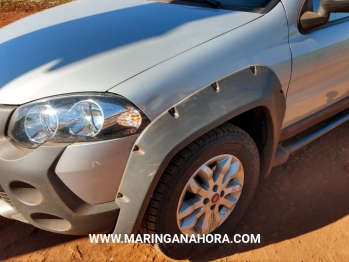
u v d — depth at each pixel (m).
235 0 2.47
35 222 1.82
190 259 2.27
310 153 3.29
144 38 2.03
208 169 1.95
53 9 2.85
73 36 2.16
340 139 3.49
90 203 1.73
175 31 2.09
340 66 2.64
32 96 1.72
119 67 1.78
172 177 1.79
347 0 2.08
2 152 1.69
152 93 1.69
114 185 1.72
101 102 1.65
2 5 9.38
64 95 1.69
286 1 2.27
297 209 2.68
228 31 2.05
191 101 1.75
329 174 3.04
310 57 2.33
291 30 2.25
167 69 1.77
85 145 1.62
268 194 2.81
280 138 2.53
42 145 1.63
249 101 1.90
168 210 1.87
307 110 2.62
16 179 1.68
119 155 1.67
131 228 1.79
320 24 2.25
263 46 2.09
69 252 2.31
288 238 2.44
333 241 2.43
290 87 2.30
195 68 1.82
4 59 2.07
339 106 2.96
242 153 2.08
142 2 2.68
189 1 2.63
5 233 2.43
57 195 1.65
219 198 2.12
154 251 2.33
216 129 1.90
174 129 1.69
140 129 1.68
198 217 2.08
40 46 2.11
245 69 1.96
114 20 2.32
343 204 2.73
